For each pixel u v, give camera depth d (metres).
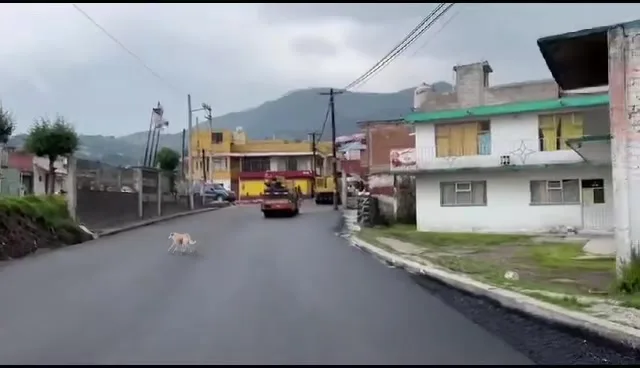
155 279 12.79
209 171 76.81
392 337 7.86
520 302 10.32
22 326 8.34
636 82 11.47
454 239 24.98
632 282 11.11
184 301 10.23
